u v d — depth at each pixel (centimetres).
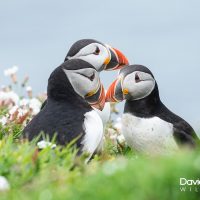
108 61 1686
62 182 1034
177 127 1505
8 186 1023
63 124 1315
